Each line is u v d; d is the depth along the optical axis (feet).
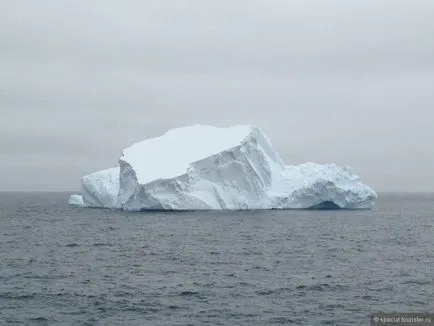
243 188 383.86
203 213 384.27
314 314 127.13
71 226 326.24
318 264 189.06
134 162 375.86
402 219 393.70
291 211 409.28
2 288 149.79
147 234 279.08
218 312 128.47
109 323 120.67
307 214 389.80
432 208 587.27
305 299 139.54
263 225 319.88
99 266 184.85
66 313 127.54
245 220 345.51
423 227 332.39
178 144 393.50
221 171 377.09
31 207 575.38
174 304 134.72
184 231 290.76
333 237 269.64
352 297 141.38
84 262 193.16
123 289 149.59
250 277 165.89
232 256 207.00
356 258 202.80
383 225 338.13
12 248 230.48
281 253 215.10
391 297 141.28
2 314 126.41
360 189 405.80
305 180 403.54
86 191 487.20
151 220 345.31
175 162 373.81
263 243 245.86
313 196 399.65
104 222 342.64
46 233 291.38
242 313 127.65
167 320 122.72
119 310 129.90
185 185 364.17
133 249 226.58
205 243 245.45
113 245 239.30
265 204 391.65
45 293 144.36
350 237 271.08
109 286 153.17
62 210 496.23
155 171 368.68
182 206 365.81
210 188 377.09
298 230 297.53
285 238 263.90
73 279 162.61
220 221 338.54
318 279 162.61
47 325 119.34
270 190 400.47
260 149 390.01
